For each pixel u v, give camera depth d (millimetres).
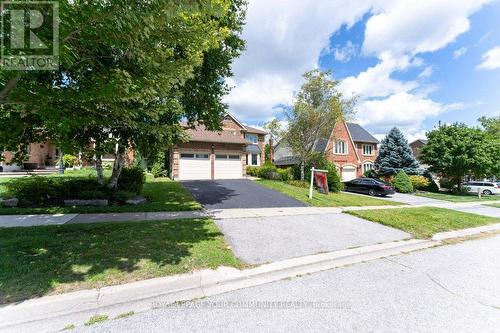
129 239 5410
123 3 3092
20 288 3295
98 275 3766
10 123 5059
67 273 3777
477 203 19125
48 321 2922
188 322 2969
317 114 20000
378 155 31953
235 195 13555
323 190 14836
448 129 27047
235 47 9844
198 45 5129
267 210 10195
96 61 4242
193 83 9016
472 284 4320
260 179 21719
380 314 3283
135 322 2947
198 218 7875
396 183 25641
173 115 8680
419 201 18906
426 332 2924
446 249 6547
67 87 4156
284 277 4414
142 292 3559
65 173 19734
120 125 6004
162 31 4066
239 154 23031
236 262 4672
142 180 12531
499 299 3791
